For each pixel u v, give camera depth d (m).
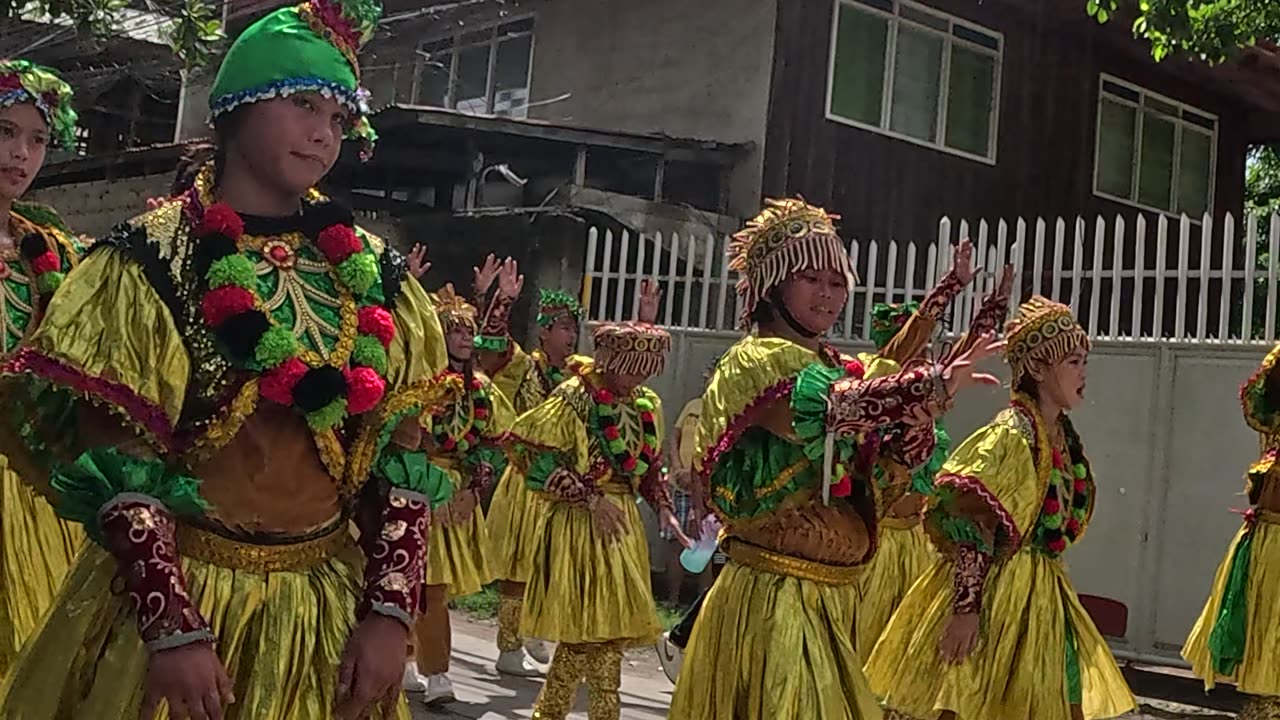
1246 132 17.38
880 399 3.11
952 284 4.64
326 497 2.41
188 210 2.35
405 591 2.37
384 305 2.47
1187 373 8.10
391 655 2.32
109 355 2.18
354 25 2.44
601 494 5.64
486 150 12.69
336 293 2.41
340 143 2.48
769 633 3.57
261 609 2.34
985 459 4.44
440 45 16.39
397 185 14.16
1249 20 9.81
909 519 5.68
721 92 13.21
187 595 2.16
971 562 4.40
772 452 3.58
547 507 5.74
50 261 3.88
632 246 11.91
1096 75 15.43
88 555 2.40
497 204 13.59
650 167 13.18
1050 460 4.57
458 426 5.96
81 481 2.17
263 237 2.37
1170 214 16.34
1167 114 16.31
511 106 15.45
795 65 12.94
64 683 2.28
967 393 8.95
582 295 10.59
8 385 2.19
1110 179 15.66
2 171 3.81
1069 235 15.11
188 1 9.83
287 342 2.27
